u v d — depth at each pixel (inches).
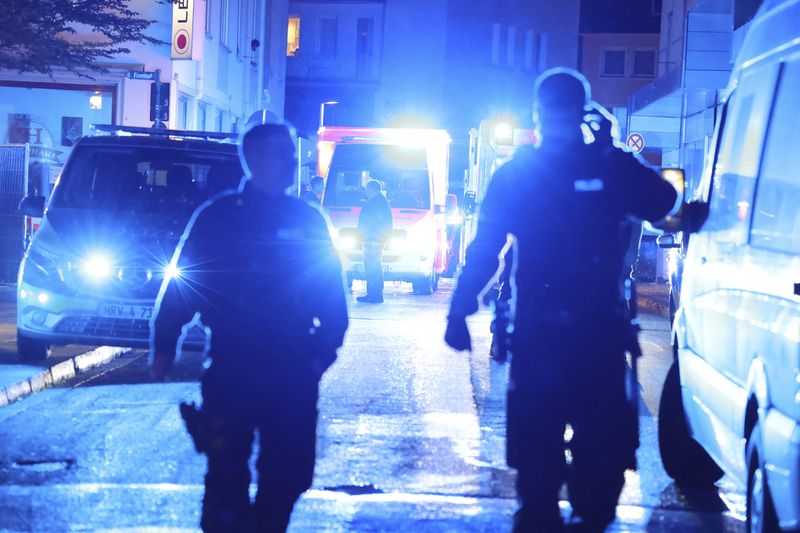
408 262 2539.4
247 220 523.2
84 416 983.0
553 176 537.6
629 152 546.0
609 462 540.7
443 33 6471.5
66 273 1183.6
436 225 2615.7
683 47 3385.8
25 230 2183.8
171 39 2773.1
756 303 586.9
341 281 531.8
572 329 535.5
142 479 764.0
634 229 1081.4
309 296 525.3
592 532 551.2
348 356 1430.9
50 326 1181.1
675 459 782.5
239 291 519.8
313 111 6545.3
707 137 3373.5
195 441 520.4
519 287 543.8
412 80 6496.1
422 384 1211.2
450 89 6525.6
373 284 2338.8
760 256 593.3
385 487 759.7
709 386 679.1
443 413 1043.3
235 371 517.0
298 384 521.7
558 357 535.8
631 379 545.3
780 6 636.7
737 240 649.6
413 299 2452.0
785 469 503.2
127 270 1176.8
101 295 1177.4
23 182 2295.8
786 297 535.8
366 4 6491.1
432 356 1451.8
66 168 1284.4
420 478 788.0
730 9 3299.7
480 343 1628.9
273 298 520.1
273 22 4628.4
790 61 594.9
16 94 2758.4
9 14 1889.8
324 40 6550.2
